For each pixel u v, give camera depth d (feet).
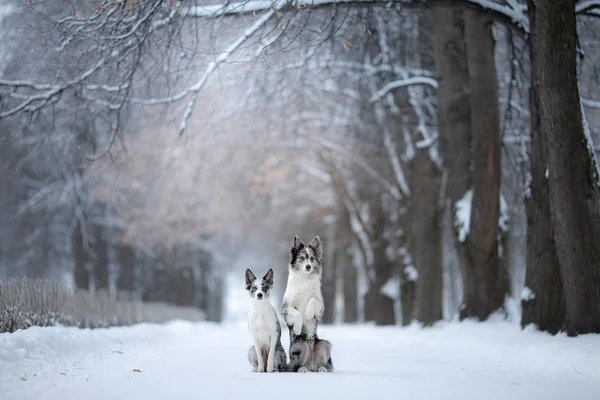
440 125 79.30
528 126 86.38
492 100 70.95
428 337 66.18
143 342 60.18
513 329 62.28
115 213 143.54
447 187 80.18
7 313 46.70
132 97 68.74
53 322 54.70
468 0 58.85
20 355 37.76
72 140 84.12
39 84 66.54
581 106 50.72
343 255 139.33
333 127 112.06
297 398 27.55
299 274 38.93
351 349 57.36
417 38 94.73
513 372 37.86
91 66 64.85
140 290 185.78
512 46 74.02
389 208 122.21
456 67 77.30
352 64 96.32
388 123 102.53
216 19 58.80
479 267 72.18
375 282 117.70
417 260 94.07
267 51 54.13
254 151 109.60
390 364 43.60
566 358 40.86
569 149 49.49
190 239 150.61
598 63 78.23
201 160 114.32
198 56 67.41
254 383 32.04
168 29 58.29
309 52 85.56
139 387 30.76
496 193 71.10
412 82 88.33
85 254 137.18
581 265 49.11
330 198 140.56
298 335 38.40
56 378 33.58
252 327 38.04
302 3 50.52
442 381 33.12
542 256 57.57
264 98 90.74
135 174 107.86
